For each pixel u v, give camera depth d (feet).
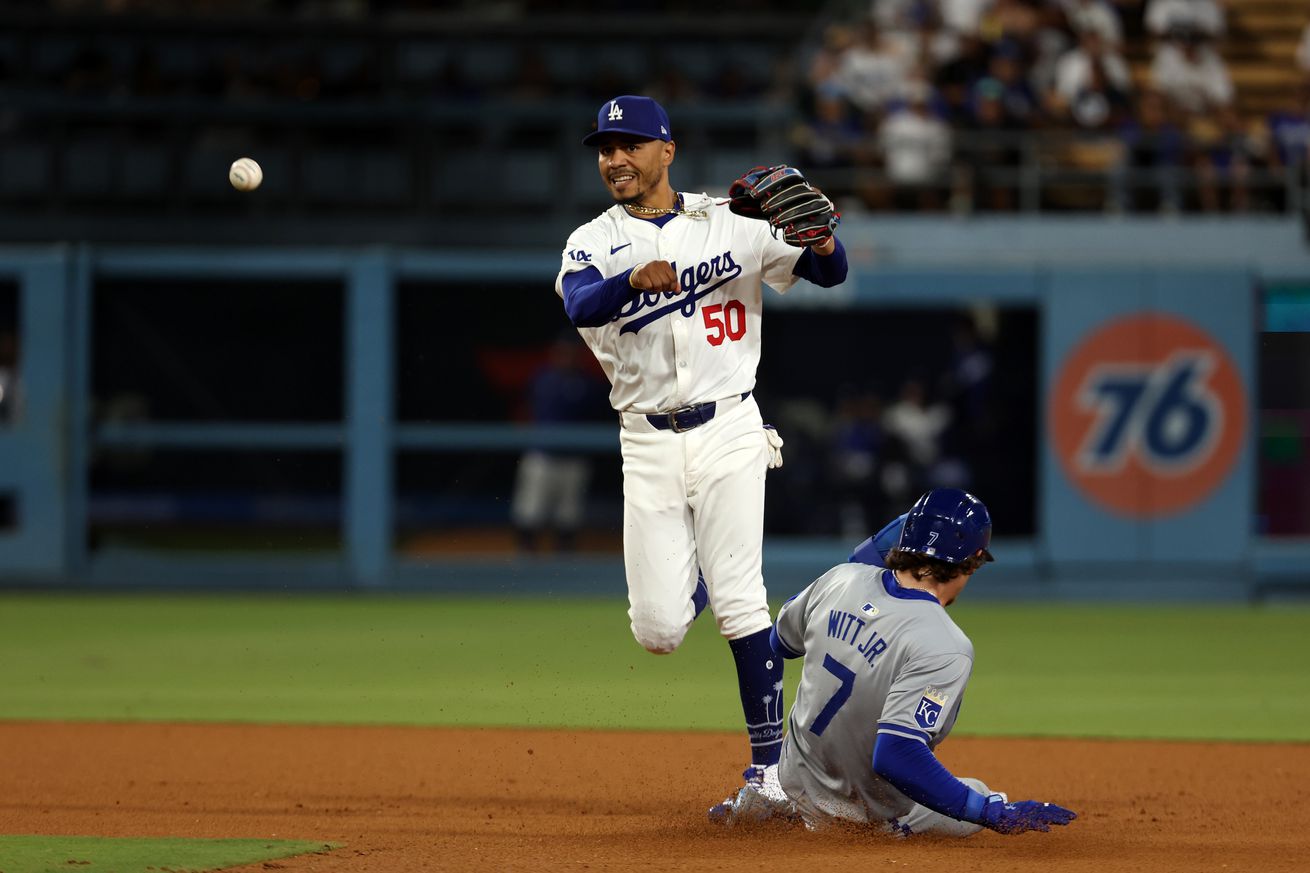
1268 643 146.92
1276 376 193.06
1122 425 188.24
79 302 189.57
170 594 191.31
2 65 216.54
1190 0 217.36
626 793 75.20
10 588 190.80
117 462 201.67
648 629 65.67
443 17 225.15
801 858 55.77
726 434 64.64
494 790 76.02
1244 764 85.10
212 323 204.33
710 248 64.18
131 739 92.38
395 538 204.33
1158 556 188.34
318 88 208.54
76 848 57.00
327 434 194.59
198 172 201.77
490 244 201.36
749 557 64.59
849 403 200.13
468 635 149.38
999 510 199.52
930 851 57.21
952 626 55.52
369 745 90.48
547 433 195.31
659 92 212.02
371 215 202.08
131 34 217.15
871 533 199.11
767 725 64.80
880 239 197.26
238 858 55.57
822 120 202.18
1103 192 205.26
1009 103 199.41
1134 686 118.21
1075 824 65.67
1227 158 200.03
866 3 220.23
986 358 197.67
